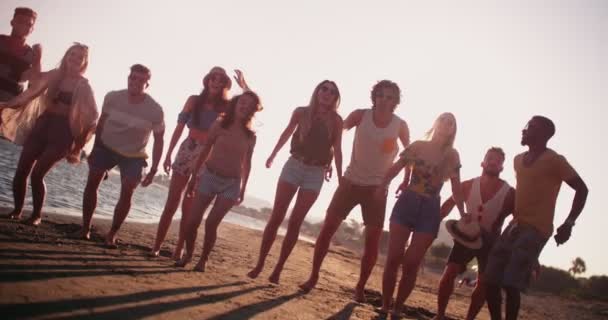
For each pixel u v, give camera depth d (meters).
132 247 6.02
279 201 5.30
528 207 4.37
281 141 5.48
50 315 2.46
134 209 18.36
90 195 5.52
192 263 5.80
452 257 5.30
